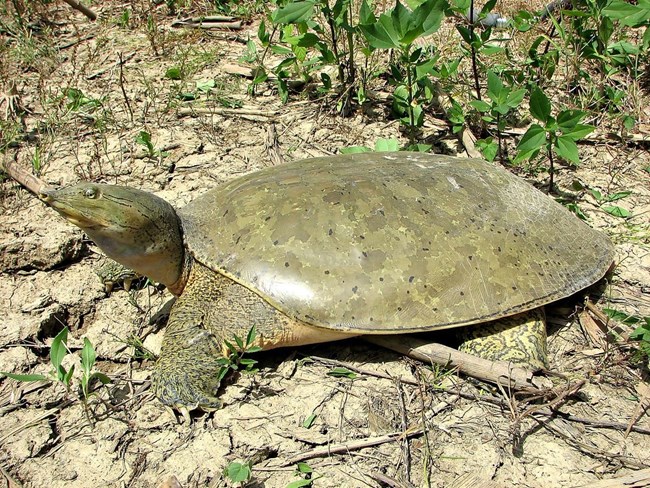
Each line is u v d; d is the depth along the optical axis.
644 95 0.99
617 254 0.75
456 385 0.61
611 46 0.98
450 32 1.10
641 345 0.61
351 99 0.98
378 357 0.64
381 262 0.60
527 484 0.55
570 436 0.57
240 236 0.62
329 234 0.61
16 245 0.73
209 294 0.64
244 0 1.27
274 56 1.10
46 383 0.63
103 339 0.67
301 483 0.54
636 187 0.85
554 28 1.09
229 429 0.58
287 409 0.60
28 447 0.58
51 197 0.60
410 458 0.56
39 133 0.93
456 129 0.90
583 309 0.68
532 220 0.66
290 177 0.66
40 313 0.69
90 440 0.58
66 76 1.06
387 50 1.05
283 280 0.60
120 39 1.17
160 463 0.56
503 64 1.04
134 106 0.99
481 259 0.62
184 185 0.85
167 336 0.63
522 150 0.78
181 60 1.08
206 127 0.94
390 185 0.64
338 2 0.93
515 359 0.61
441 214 0.63
